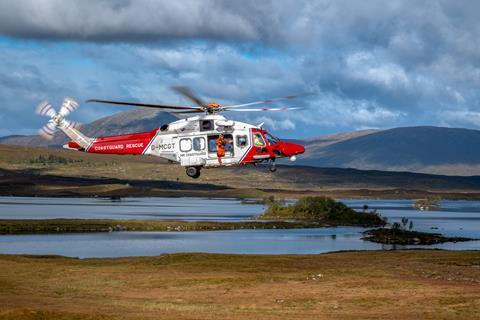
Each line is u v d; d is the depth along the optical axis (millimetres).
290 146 61688
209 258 82312
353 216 192000
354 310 46531
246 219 194375
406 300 50625
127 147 63969
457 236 146000
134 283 61719
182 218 199375
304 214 195125
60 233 143125
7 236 134625
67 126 65750
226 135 61031
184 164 61469
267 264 76938
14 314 39500
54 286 60062
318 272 68812
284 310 46344
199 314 43500
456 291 55188
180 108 62000
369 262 79250
